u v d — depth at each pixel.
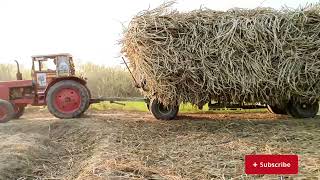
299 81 8.36
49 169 5.27
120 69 12.88
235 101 8.45
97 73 12.80
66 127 8.12
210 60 7.92
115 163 4.86
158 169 4.79
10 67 13.13
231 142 6.34
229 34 7.87
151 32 7.81
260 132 7.26
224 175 4.48
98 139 6.97
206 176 4.47
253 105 8.98
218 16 8.12
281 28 8.11
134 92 12.66
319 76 8.45
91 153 6.11
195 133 7.35
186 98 8.14
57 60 9.62
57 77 9.29
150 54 7.79
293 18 8.22
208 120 9.14
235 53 7.94
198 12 8.18
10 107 8.74
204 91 8.06
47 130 8.04
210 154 5.54
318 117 9.70
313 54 8.29
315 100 8.88
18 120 9.14
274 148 5.76
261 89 8.21
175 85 8.00
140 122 8.74
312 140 6.36
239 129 7.69
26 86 9.41
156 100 9.14
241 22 7.96
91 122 8.51
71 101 9.22
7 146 5.98
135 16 8.09
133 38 7.86
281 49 8.07
